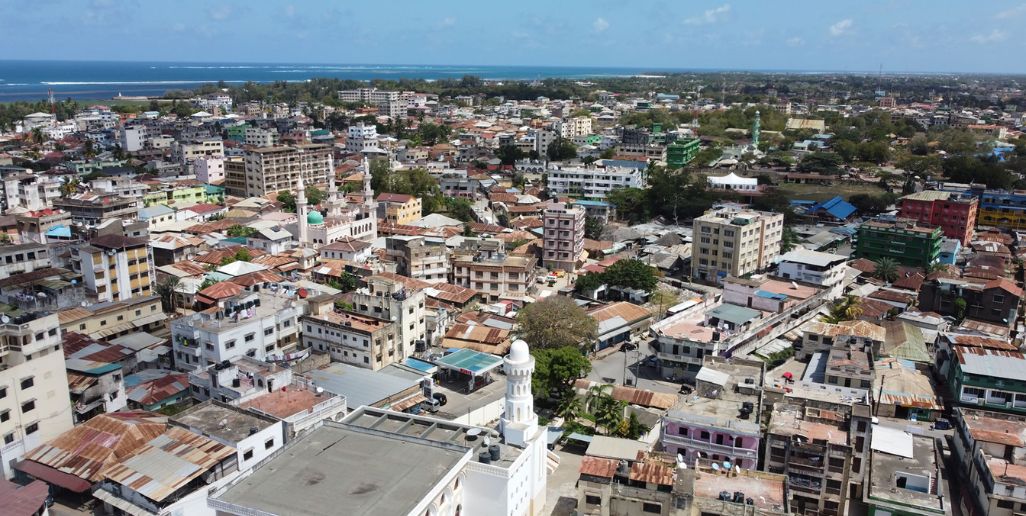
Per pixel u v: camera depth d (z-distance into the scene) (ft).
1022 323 556.92
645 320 538.06
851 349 452.76
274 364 367.45
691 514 256.32
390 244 642.22
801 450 308.60
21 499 262.67
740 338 463.42
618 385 433.07
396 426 286.46
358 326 431.02
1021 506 303.48
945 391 434.30
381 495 230.27
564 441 374.63
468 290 574.15
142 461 287.07
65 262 509.35
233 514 224.94
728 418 322.55
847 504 324.19
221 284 526.16
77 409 339.57
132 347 424.05
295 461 250.78
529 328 468.75
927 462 326.85
